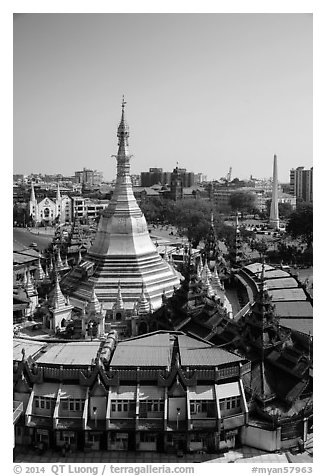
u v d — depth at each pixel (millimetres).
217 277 123188
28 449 65812
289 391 70562
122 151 114688
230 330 82938
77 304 105312
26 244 198250
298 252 182250
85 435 65375
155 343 76062
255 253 193500
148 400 65188
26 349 75812
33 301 111000
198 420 63969
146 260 111938
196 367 66562
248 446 66438
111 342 78000
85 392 66062
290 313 97812
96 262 111750
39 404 66688
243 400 66250
